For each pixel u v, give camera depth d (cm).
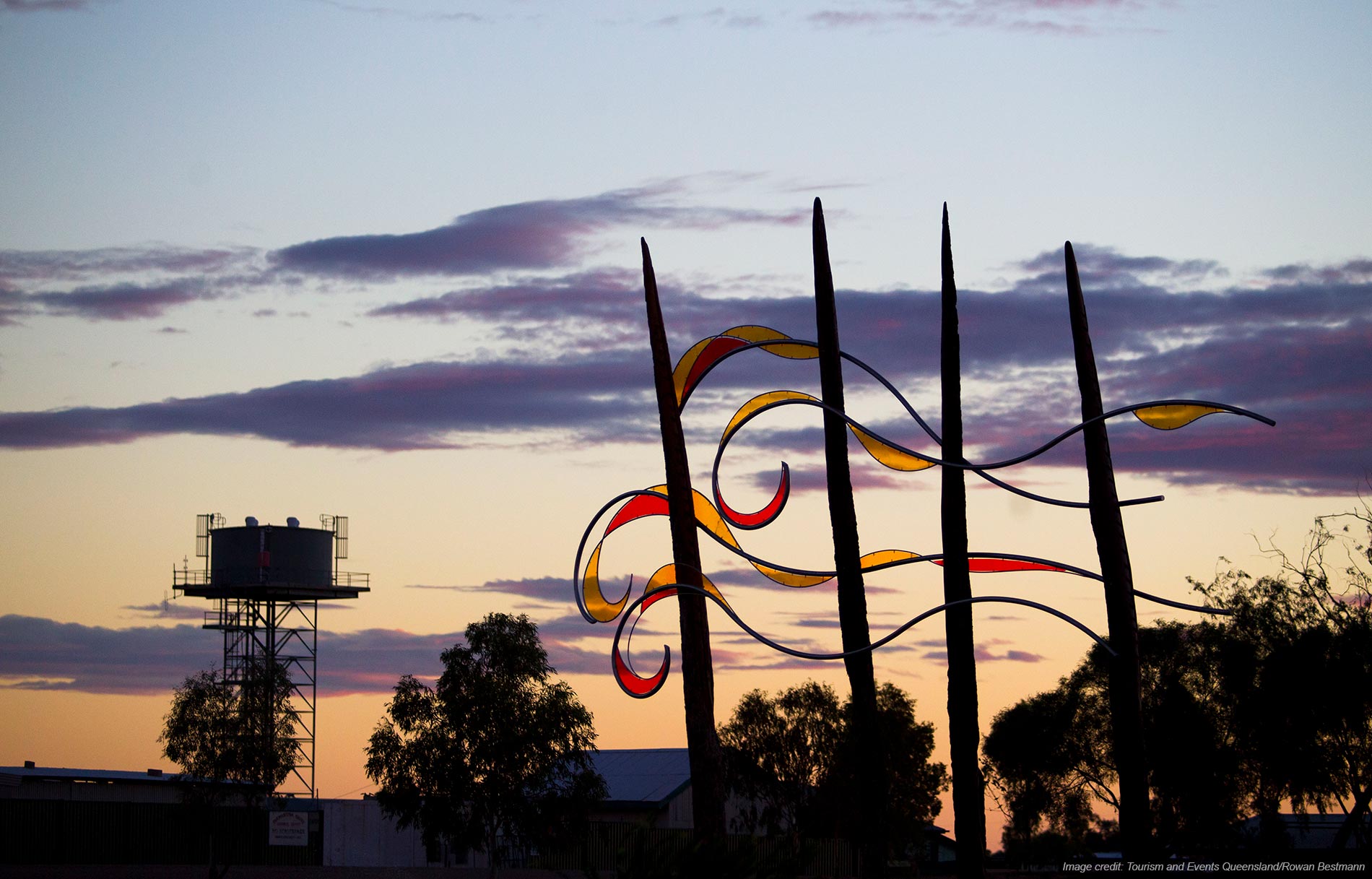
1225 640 4628
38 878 5531
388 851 7175
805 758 7212
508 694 5391
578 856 5753
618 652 3284
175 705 5869
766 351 3634
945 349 3616
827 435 3553
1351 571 4422
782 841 2028
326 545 8025
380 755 5428
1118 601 3259
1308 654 4309
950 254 3678
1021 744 7181
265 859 6831
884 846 3350
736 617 3256
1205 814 4684
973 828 3341
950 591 3438
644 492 3434
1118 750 3234
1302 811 4644
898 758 7444
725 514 3441
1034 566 3403
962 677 3394
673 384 3425
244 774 5806
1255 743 4556
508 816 5325
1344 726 4281
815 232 3622
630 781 7819
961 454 3538
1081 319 3450
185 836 6650
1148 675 5278
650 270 3516
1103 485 3312
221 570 7844
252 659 7600
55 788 6738
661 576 3284
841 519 3503
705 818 3095
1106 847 5359
